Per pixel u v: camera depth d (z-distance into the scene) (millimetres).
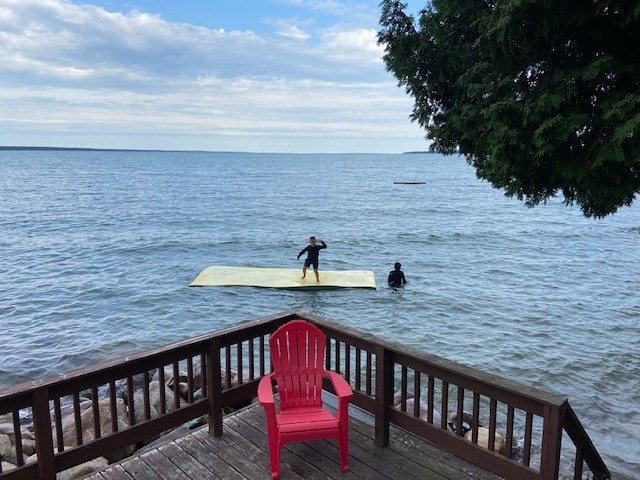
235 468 3887
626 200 4285
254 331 4656
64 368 10477
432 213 41094
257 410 4879
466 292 16000
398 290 16203
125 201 49656
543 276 18391
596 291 16219
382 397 4160
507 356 10750
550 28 3762
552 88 4055
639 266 20406
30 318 13609
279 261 21344
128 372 3838
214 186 72875
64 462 3484
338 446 4227
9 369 10359
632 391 9172
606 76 3906
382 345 4145
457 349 11148
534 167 4293
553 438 3115
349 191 65188
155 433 4012
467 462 3965
